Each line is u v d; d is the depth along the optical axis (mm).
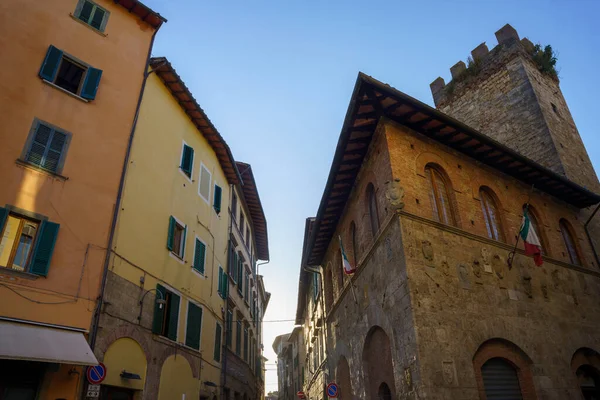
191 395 16750
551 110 25406
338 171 17047
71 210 12641
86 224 12820
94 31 15602
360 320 16750
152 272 15258
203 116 20688
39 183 12250
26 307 10875
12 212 11508
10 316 10547
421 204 13617
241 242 29969
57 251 11953
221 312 22250
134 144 15656
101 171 13773
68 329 11391
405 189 13523
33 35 13844
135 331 13688
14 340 9953
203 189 20969
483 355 12305
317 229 21203
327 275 24516
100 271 12641
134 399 13312
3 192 11484
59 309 11422
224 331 22609
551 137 23250
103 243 13000
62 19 14828
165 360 15117
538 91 25688
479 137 15031
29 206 11836
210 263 20766
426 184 14281
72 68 14664
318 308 28391
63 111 13586
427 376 10836
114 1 16688
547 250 17016
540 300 14609
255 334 36781
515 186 17562
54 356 10203
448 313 12094
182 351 16516
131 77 16031
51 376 10836
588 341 15133
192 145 20453
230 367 23984
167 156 17859
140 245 14875
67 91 13867
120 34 16406
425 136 15422
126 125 15109
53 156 12836
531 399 12508
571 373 13758
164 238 16484
